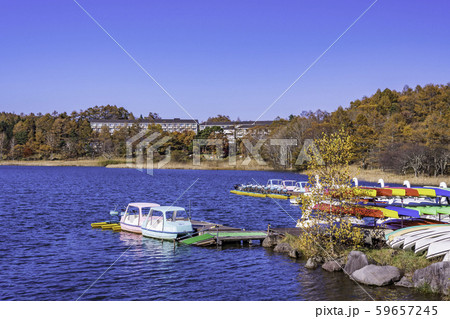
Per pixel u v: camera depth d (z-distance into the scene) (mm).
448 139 101875
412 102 158125
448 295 18344
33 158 193250
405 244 22797
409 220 27203
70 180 94688
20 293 19812
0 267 23969
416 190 26344
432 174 101938
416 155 98375
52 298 19156
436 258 21125
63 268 24016
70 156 191000
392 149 107562
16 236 32156
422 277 19484
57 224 37719
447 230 22453
